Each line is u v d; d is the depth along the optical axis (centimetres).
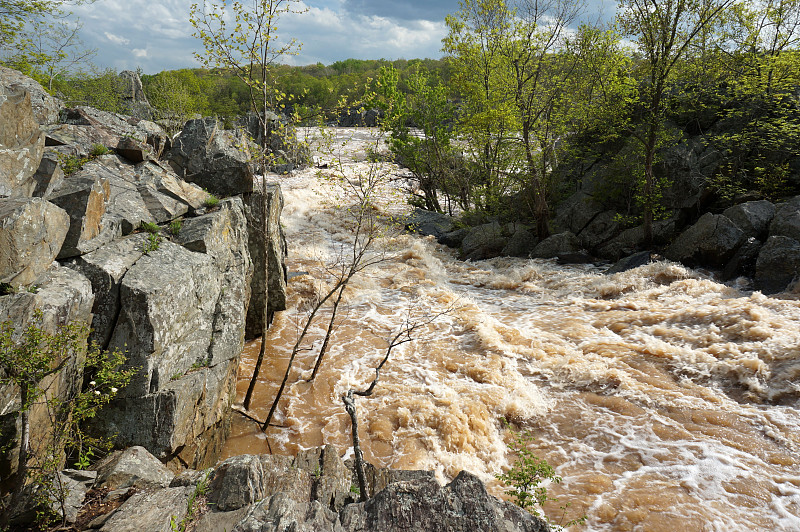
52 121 1270
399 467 910
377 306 1677
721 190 1953
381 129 1183
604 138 2203
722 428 995
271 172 3797
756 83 2025
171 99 4294
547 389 1177
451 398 1108
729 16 1964
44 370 571
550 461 941
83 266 800
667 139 2009
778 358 1155
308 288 1777
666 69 1814
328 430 1029
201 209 1186
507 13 2327
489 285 1936
